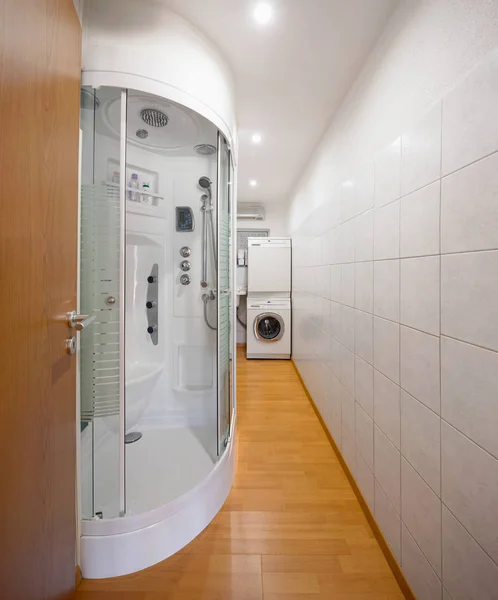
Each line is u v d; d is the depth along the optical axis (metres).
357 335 1.57
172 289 2.06
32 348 0.70
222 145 1.61
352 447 1.63
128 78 1.14
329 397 2.12
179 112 1.45
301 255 3.33
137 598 1.04
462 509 0.80
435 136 0.92
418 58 1.02
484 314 0.73
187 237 2.06
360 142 1.54
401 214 1.12
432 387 0.93
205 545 1.25
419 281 1.01
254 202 4.60
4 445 0.59
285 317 4.11
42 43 0.73
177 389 2.06
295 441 2.10
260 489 1.60
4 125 0.57
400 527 1.11
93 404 1.19
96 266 1.19
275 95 1.83
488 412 0.72
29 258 0.68
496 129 0.70
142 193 1.92
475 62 0.76
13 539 0.62
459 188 0.81
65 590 0.90
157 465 1.61
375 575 1.13
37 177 0.72
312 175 2.73
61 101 0.85
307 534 1.31
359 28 1.31
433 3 0.93
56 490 0.84
